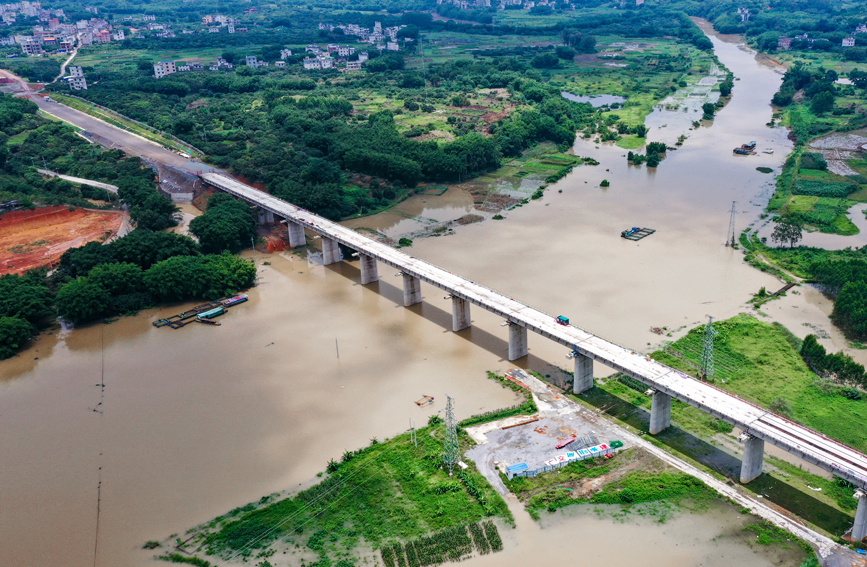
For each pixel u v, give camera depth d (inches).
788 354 7573.8
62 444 6638.8
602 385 7229.3
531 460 6092.5
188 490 5969.5
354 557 5206.7
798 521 5349.4
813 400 6761.8
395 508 5664.4
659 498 5634.8
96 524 5649.6
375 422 6742.1
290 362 7869.1
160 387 7504.9
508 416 6732.3
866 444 6067.9
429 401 7027.6
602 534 5334.6
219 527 5561.0
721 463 6013.8
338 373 7608.3
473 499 5723.4
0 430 6879.9
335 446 6437.0
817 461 5236.2
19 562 5310.0
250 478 6077.8
